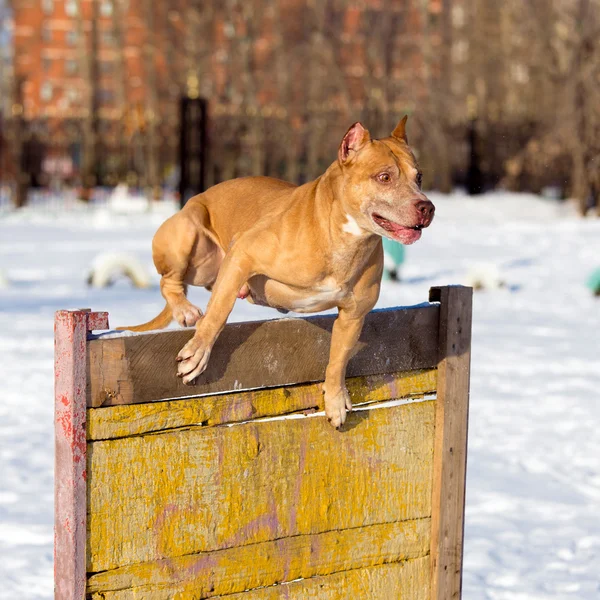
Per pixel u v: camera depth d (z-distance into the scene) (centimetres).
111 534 391
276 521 436
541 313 1553
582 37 3969
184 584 411
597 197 3947
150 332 397
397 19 4831
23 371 1075
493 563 629
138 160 5169
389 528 475
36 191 5009
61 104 6656
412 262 2247
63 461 380
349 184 433
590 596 586
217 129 4809
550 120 4347
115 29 5256
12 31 6225
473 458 821
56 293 1642
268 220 450
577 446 857
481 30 5012
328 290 444
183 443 406
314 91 4784
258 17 5006
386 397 477
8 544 636
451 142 4594
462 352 489
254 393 432
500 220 3675
